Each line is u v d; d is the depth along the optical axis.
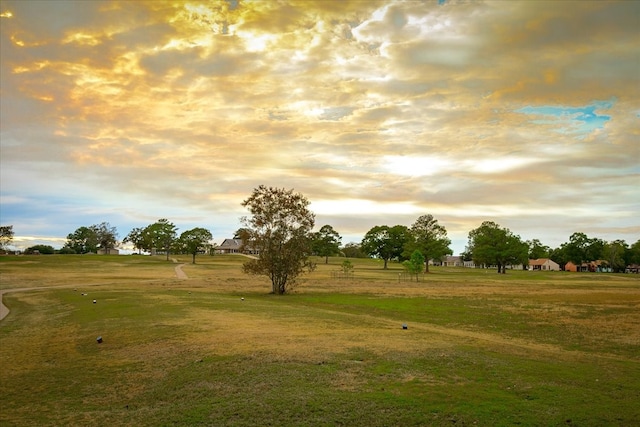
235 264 129.25
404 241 127.62
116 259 133.50
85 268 96.88
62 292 44.19
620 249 161.12
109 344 18.12
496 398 10.59
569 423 9.23
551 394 10.89
